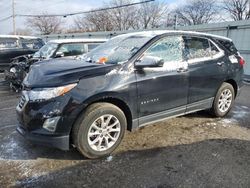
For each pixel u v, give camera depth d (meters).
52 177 3.25
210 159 3.67
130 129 3.99
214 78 4.93
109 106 3.63
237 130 4.71
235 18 46.56
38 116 3.36
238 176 3.26
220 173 3.33
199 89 4.71
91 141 3.60
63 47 8.21
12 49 12.60
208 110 5.30
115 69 3.70
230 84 5.39
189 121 5.10
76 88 3.40
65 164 3.54
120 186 3.08
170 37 4.39
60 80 3.39
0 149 3.96
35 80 3.58
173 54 4.36
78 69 3.59
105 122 3.66
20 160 3.63
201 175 3.29
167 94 4.22
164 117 4.32
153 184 3.11
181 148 3.99
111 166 3.49
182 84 4.39
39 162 3.58
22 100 3.64
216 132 4.60
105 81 3.58
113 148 3.79
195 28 15.02
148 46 4.06
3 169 3.40
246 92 8.12
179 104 4.46
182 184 3.11
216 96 5.10
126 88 3.73
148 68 3.95
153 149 3.96
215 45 5.10
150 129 4.68
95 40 8.80
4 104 6.68
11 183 3.12
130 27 55.59
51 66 3.88
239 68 5.47
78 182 3.15
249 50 11.98
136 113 3.94
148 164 3.54
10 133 4.58
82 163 3.56
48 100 3.34
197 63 4.64
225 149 3.97
